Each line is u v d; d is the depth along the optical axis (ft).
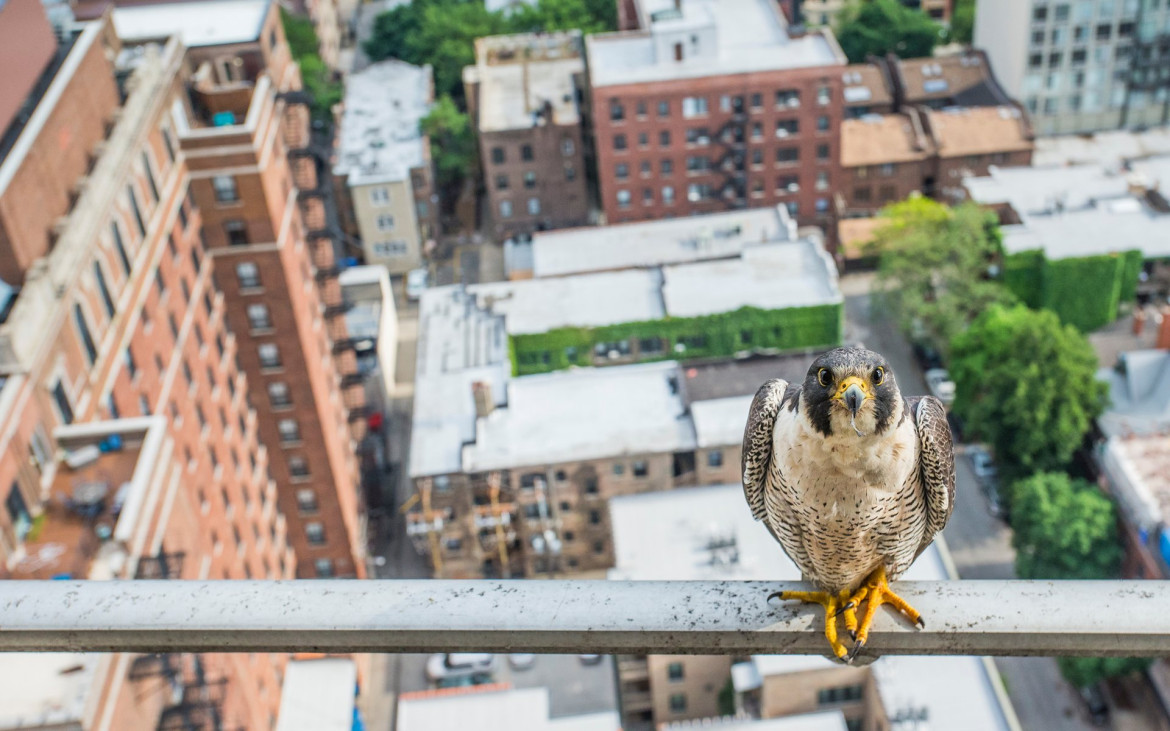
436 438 214.07
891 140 303.68
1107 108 337.52
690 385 215.10
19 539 122.83
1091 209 273.13
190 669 130.93
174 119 180.96
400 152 315.78
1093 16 320.91
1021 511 201.05
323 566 223.92
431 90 347.97
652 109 287.48
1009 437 223.10
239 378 198.18
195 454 171.22
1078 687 190.39
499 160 310.65
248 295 192.85
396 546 237.45
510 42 350.43
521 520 212.64
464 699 169.27
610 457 203.72
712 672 180.75
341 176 303.68
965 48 382.22
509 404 217.77
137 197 161.38
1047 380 213.05
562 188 314.96
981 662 157.48
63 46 165.58
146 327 160.76
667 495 194.70
